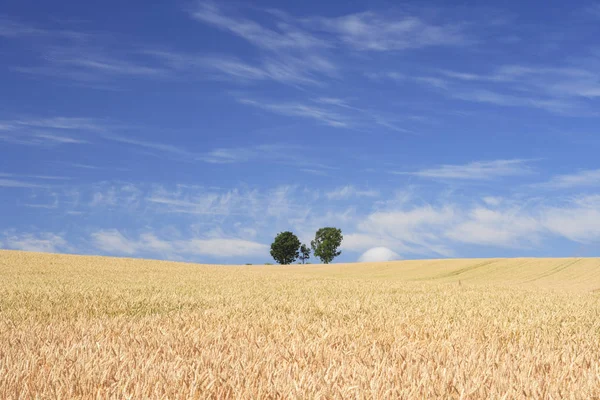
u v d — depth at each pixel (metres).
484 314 14.58
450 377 5.54
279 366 5.90
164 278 39.44
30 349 7.34
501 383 5.38
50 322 11.48
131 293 20.97
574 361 6.84
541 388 5.30
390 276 63.78
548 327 11.67
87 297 18.62
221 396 4.85
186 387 5.05
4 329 10.02
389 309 15.36
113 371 5.66
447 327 10.82
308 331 9.86
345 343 8.39
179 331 9.38
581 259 65.69
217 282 33.78
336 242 120.31
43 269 49.78
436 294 24.41
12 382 5.20
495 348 7.93
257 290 25.31
